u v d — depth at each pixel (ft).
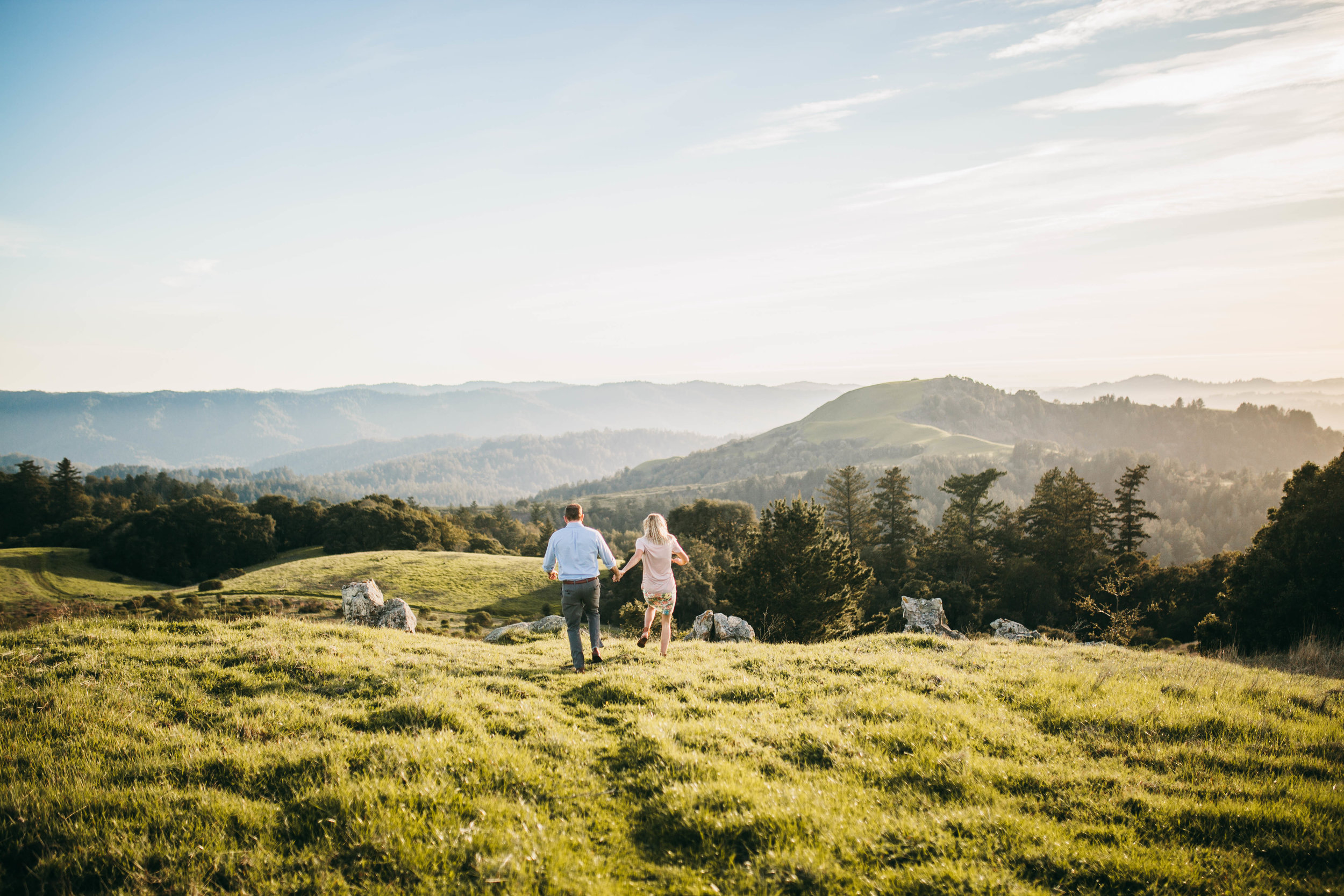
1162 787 19.20
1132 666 35.17
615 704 25.62
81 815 15.46
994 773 19.92
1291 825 16.61
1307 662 44.19
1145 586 186.70
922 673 30.99
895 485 261.44
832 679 29.78
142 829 15.12
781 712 25.44
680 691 27.66
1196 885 14.30
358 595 50.88
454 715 22.44
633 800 17.93
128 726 20.92
